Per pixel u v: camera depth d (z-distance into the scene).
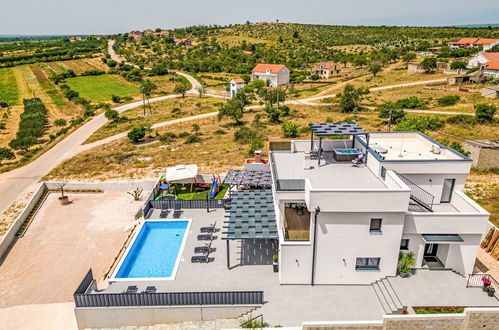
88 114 87.81
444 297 19.88
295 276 21.67
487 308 17.67
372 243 20.56
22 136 67.81
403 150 26.42
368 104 86.19
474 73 100.94
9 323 21.47
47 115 91.31
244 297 20.03
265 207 26.97
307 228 22.61
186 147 57.81
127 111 93.00
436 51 159.25
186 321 20.48
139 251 27.12
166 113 89.00
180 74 151.00
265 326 18.58
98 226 32.69
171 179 36.88
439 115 70.19
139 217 32.88
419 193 23.05
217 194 37.59
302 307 19.89
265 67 127.12
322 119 73.75
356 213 19.75
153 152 55.81
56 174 47.44
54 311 22.38
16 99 110.06
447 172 22.16
